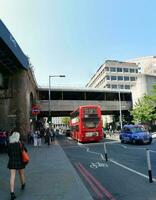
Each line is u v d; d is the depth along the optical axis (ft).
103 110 216.13
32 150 87.35
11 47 88.79
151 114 195.00
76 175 38.50
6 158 64.03
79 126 116.67
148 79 221.66
